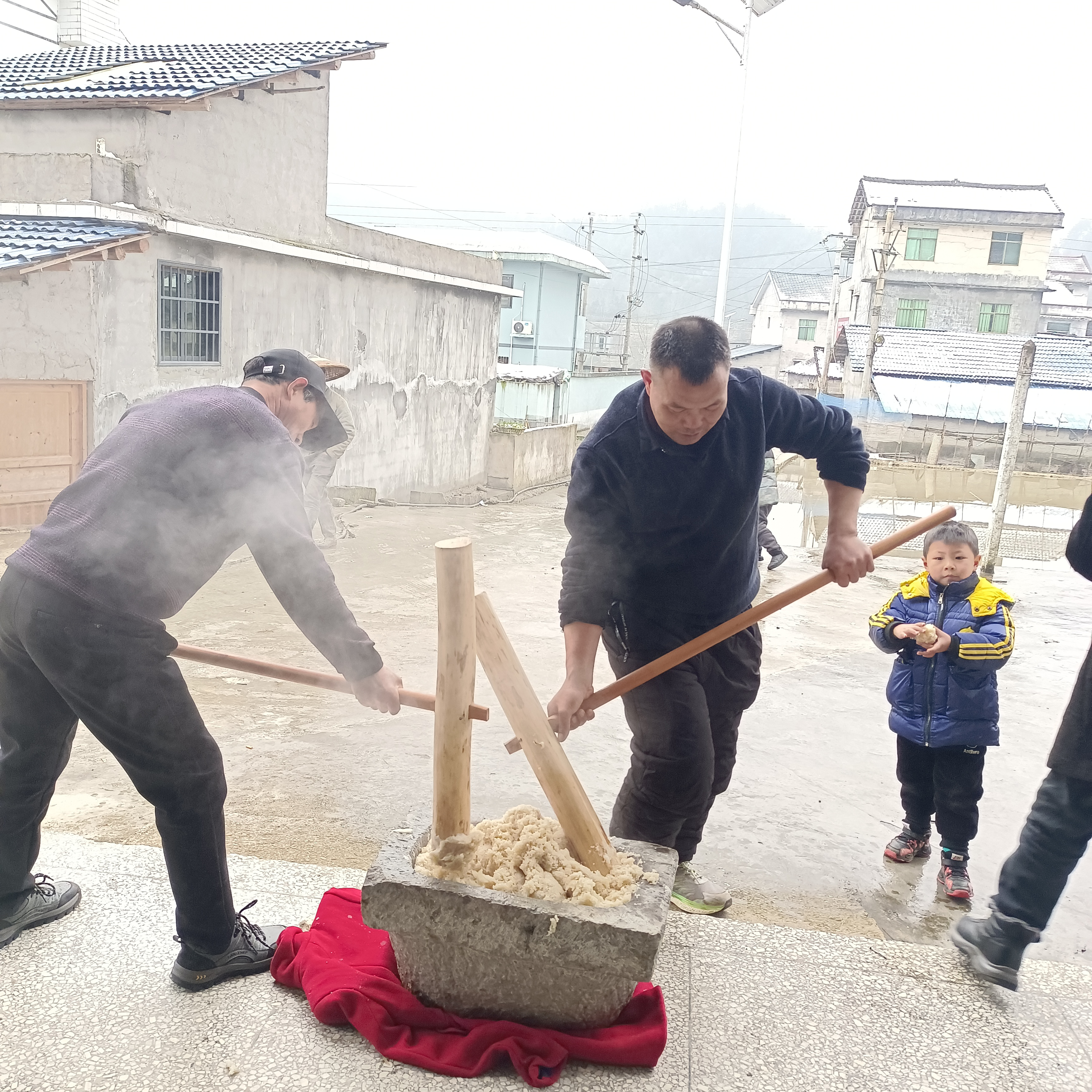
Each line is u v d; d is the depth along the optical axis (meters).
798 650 7.16
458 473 17.25
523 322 29.80
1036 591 10.15
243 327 11.16
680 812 2.67
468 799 2.06
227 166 10.74
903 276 36.34
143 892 2.65
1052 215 35.22
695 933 2.57
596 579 2.60
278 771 4.41
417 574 9.09
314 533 10.88
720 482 2.54
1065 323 41.03
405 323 14.88
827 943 2.55
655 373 2.32
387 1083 1.93
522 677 2.11
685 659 2.45
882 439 27.75
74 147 9.62
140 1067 1.96
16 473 8.84
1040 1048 2.17
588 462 2.55
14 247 8.25
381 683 2.18
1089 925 3.55
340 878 2.80
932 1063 2.09
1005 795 4.65
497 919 1.93
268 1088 1.91
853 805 4.44
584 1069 2.00
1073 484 15.39
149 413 2.14
